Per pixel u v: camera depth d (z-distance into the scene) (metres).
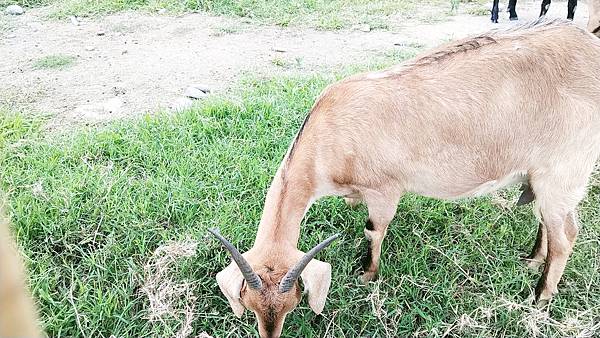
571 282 1.58
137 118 2.28
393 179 1.47
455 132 1.42
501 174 1.48
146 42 3.14
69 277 1.54
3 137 2.09
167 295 1.48
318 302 1.24
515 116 1.41
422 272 1.59
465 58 1.44
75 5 3.53
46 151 2.02
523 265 1.64
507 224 1.75
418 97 1.42
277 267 1.25
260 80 2.67
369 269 1.59
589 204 1.84
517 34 1.47
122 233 1.66
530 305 1.49
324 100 1.48
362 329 1.46
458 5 3.91
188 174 1.92
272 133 2.12
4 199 1.60
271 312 1.19
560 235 1.47
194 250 1.58
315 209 1.77
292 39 3.23
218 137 2.14
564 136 1.42
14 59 2.88
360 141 1.43
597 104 1.41
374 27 3.43
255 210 1.75
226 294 1.24
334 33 3.33
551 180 1.45
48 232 1.64
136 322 1.44
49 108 2.41
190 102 2.44
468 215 1.77
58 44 3.08
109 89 2.61
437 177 1.47
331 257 1.62
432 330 1.43
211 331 1.45
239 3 3.60
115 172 1.92
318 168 1.43
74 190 1.79
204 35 3.25
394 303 1.49
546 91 1.40
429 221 1.76
